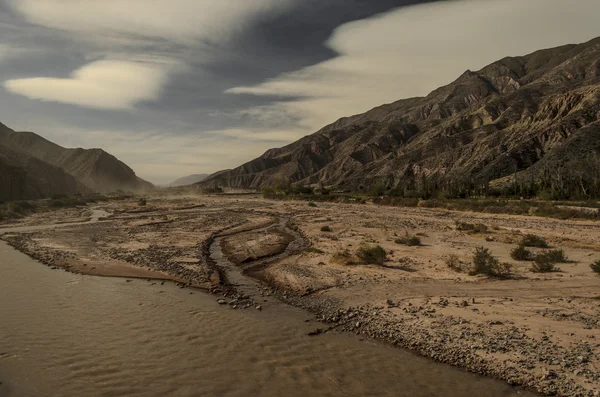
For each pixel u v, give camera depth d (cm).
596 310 1132
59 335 1066
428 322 1114
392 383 811
